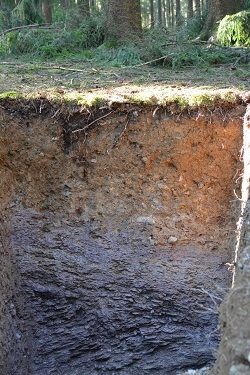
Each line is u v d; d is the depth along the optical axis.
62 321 1.69
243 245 1.23
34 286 1.68
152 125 1.68
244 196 1.56
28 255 1.69
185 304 1.69
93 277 1.70
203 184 1.71
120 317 1.69
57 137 1.69
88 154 1.70
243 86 1.80
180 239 1.72
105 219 1.73
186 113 1.66
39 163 1.70
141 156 1.70
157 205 1.72
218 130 1.66
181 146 1.68
